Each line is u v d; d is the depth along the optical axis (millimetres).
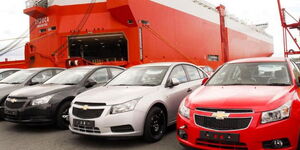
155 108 4473
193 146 3346
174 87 5145
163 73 5180
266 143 2971
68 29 16719
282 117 3010
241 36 33094
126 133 4012
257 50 40438
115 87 4980
